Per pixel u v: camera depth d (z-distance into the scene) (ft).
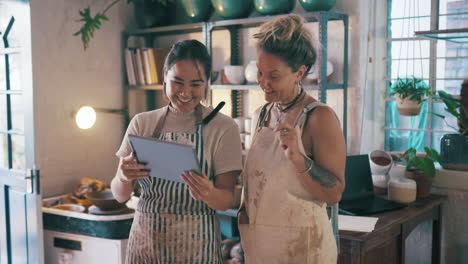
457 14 9.86
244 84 11.28
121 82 13.28
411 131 10.67
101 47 12.73
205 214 5.52
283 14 10.34
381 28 10.69
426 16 10.21
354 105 10.41
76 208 10.82
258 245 5.36
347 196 9.07
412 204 8.98
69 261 10.38
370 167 9.80
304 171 4.73
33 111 9.91
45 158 11.66
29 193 10.21
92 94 12.59
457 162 9.55
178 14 13.00
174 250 5.41
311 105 5.01
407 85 9.70
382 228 7.54
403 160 10.47
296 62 4.88
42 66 11.49
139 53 12.76
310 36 4.99
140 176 5.15
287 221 5.14
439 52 10.17
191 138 5.51
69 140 12.17
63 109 11.99
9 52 10.36
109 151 13.15
